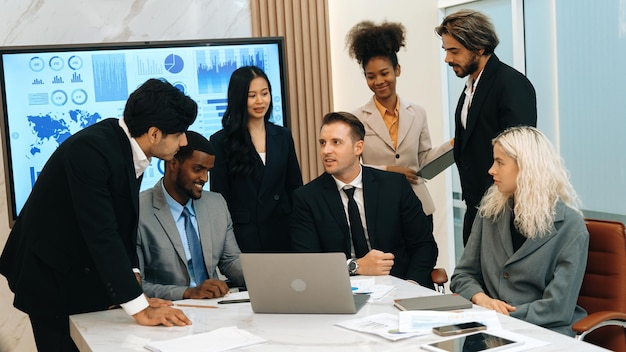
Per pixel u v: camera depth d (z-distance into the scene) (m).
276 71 5.26
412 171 4.52
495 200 3.33
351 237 3.79
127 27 5.42
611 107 4.39
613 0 4.32
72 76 5.06
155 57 5.14
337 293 2.74
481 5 5.49
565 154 4.80
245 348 2.41
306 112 5.77
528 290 3.20
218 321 2.78
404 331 2.47
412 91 5.88
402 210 3.87
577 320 3.11
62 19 5.30
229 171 4.27
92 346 2.52
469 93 4.02
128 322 2.82
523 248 3.18
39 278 2.92
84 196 2.73
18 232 3.06
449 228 5.93
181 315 2.76
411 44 5.86
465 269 3.47
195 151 3.52
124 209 2.89
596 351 2.22
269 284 2.80
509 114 3.73
